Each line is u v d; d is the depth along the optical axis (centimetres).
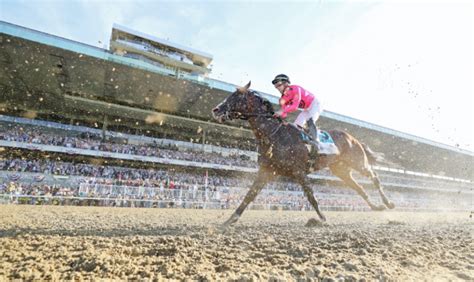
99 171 2031
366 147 705
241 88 505
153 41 3650
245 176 2664
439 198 4100
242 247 279
